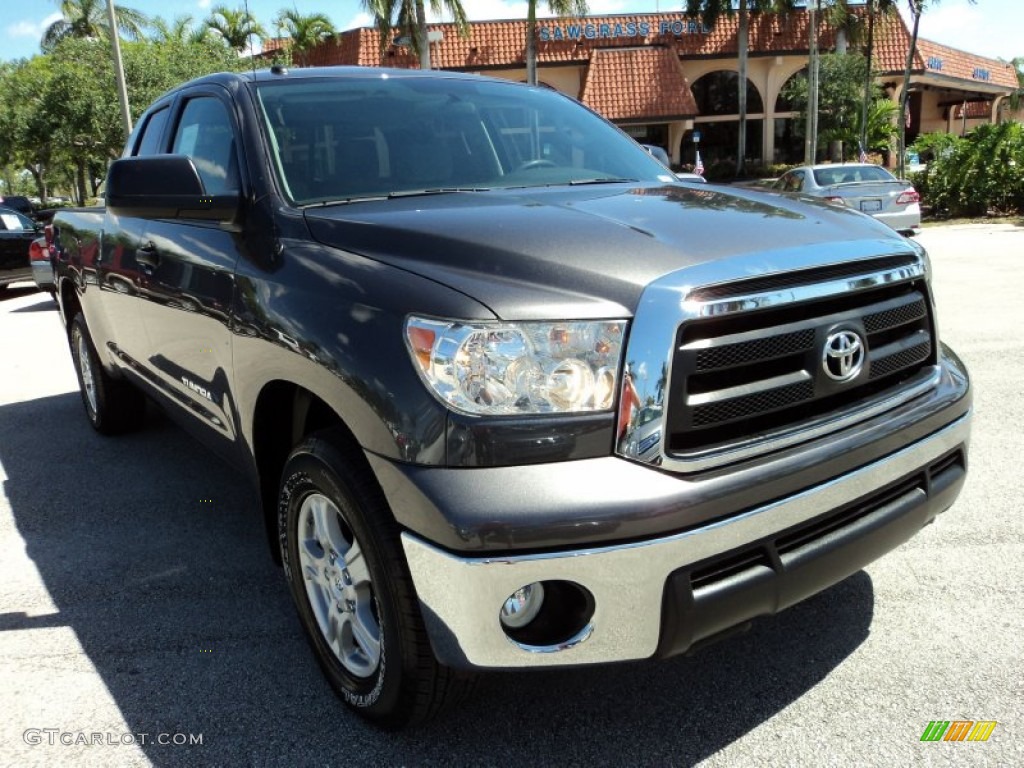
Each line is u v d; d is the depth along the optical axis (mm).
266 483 3084
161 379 4020
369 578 2400
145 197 3117
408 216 2711
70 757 2557
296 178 3129
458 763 2479
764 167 32250
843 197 15406
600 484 2076
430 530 2115
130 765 2516
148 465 5145
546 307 2166
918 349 2771
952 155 20875
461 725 2643
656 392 2119
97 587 3625
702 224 2574
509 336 2123
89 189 48812
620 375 2139
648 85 30203
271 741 2600
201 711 2760
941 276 11172
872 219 2930
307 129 3324
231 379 3074
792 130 33125
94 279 4754
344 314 2408
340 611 2664
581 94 30875
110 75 28391
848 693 2723
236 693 2854
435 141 3498
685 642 2197
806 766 2408
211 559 3854
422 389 2156
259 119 3312
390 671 2377
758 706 2684
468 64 30016
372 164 3297
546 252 2346
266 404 2959
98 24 37156
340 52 30203
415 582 2199
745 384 2264
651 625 2145
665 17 31656
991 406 5527
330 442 2486
